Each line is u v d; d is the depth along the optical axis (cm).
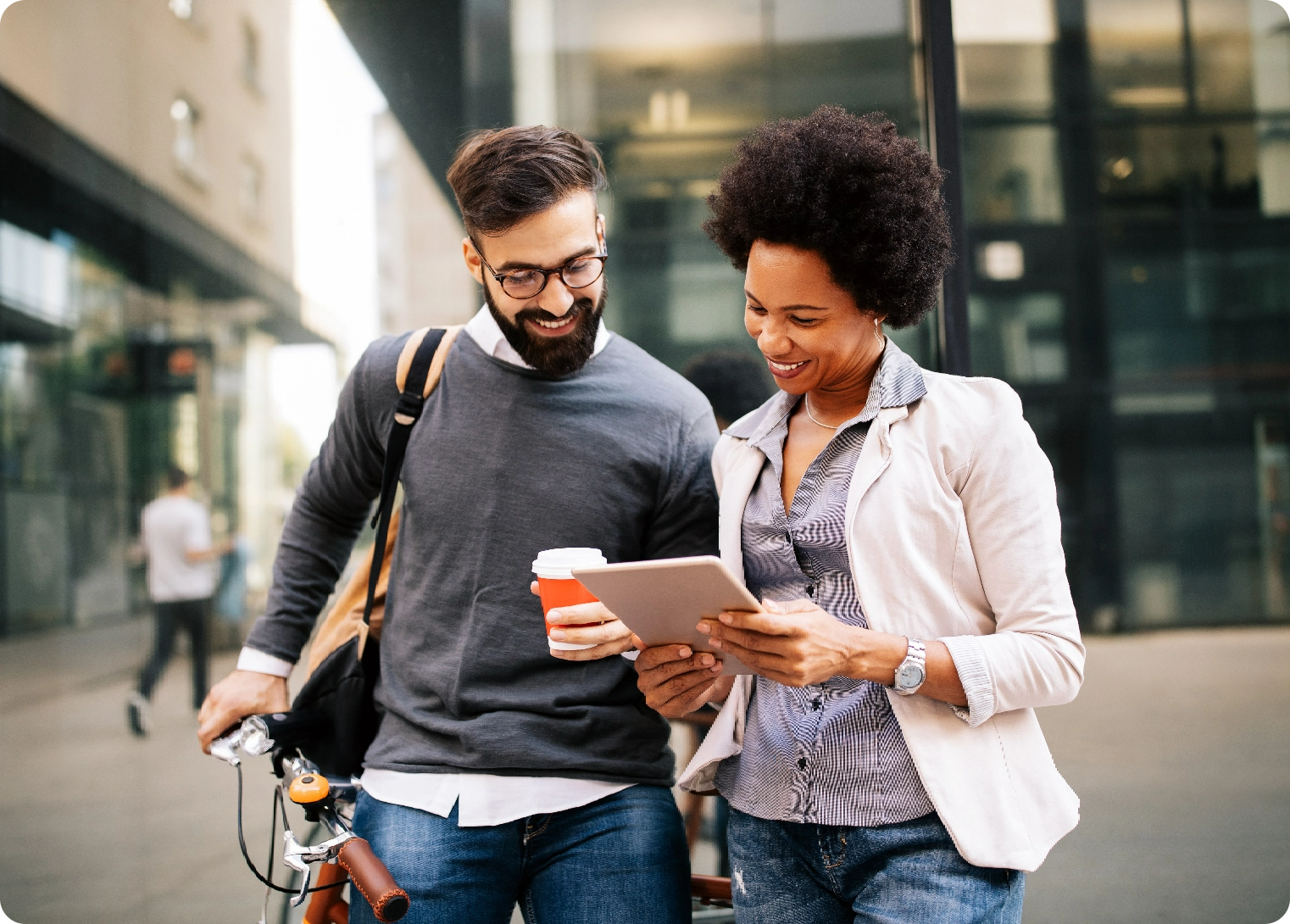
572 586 116
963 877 107
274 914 265
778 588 121
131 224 597
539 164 129
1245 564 272
